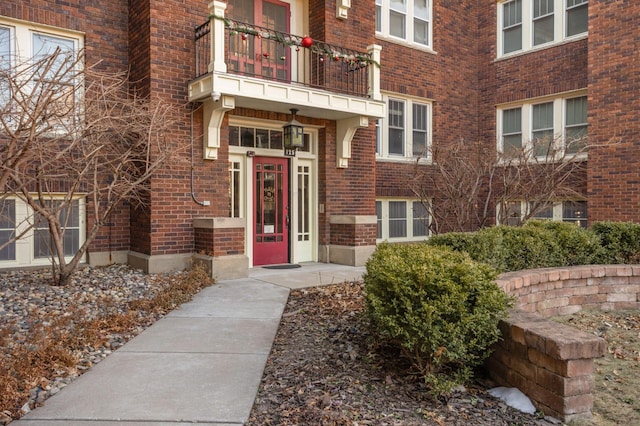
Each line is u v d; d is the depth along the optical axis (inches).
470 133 573.6
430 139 541.6
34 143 187.2
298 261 396.8
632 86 424.5
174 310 233.9
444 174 414.0
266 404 131.5
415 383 146.4
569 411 125.8
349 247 382.0
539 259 265.0
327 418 121.8
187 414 123.6
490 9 568.4
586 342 126.1
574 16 499.2
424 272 139.9
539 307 224.8
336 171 403.5
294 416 123.4
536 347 132.4
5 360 151.5
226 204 345.7
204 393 136.9
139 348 176.9
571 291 239.3
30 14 309.9
